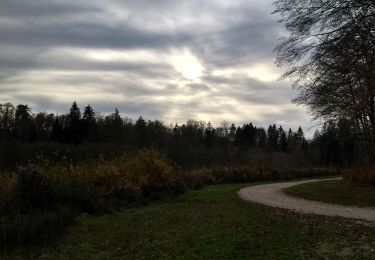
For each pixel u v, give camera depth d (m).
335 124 37.28
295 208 21.08
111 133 89.88
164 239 14.17
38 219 16.08
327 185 34.66
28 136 92.94
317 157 88.31
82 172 24.78
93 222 18.28
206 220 17.52
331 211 19.56
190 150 82.62
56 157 28.30
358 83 21.95
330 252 11.16
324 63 20.34
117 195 24.98
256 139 136.00
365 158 55.25
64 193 20.30
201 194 31.41
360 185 31.45
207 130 109.94
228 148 98.81
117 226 17.23
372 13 18.83
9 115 99.62
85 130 90.62
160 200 28.06
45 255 12.94
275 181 50.16
